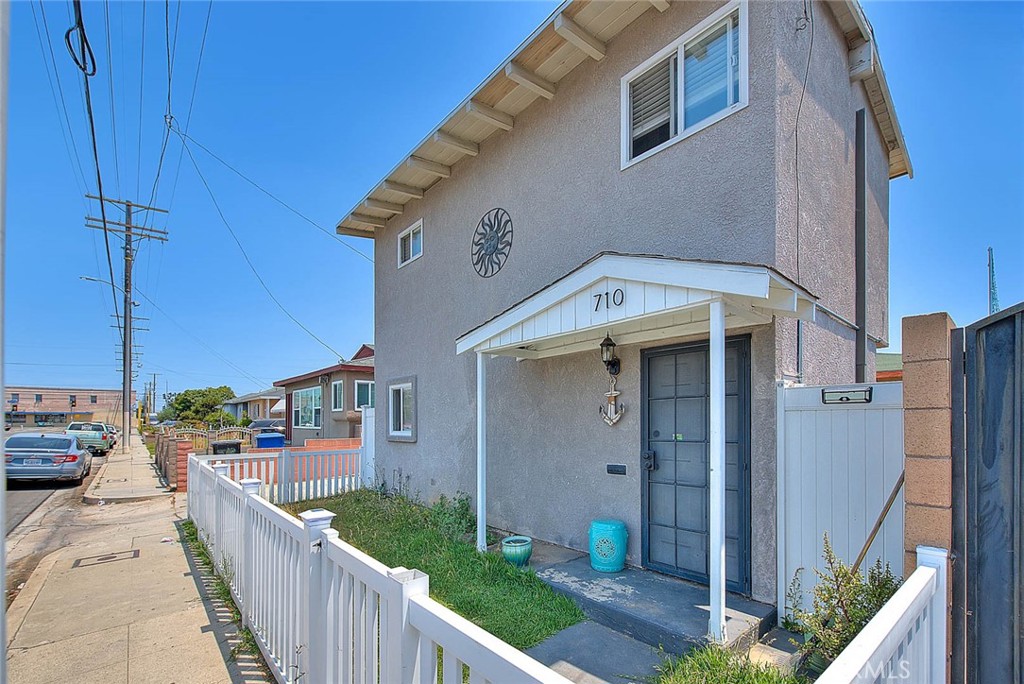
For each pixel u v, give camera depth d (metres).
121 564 5.86
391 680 1.95
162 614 4.38
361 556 2.34
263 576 3.63
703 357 4.81
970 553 2.44
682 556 4.85
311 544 2.78
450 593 4.55
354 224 10.24
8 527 8.32
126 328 28.12
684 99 5.32
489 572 5.02
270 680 3.31
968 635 2.43
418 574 1.98
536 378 6.54
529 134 6.98
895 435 3.66
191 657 3.62
